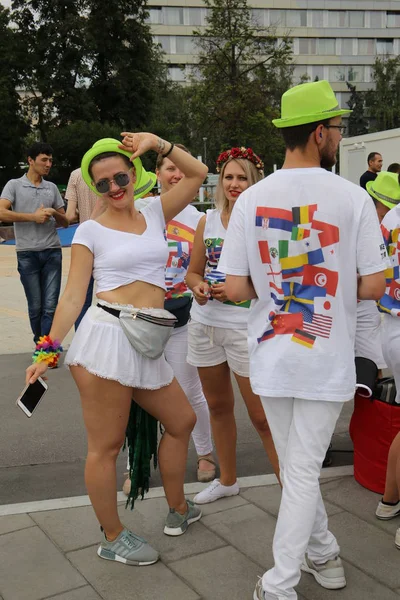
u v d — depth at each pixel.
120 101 38.31
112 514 2.77
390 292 3.23
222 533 3.04
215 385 3.26
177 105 54.38
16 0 37.25
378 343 4.13
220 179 3.20
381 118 68.69
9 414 4.97
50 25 36.41
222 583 2.63
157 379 2.76
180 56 76.38
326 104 2.26
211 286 3.05
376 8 81.00
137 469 2.97
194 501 3.37
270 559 2.81
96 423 2.66
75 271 2.66
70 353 2.68
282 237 2.25
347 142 17.38
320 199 2.22
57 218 6.35
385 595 2.52
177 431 2.94
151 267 2.71
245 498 3.41
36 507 3.33
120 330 2.62
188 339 3.34
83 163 2.65
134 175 2.77
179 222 3.62
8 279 12.68
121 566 2.77
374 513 3.20
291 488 2.28
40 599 2.54
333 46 80.94
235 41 33.44
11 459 4.13
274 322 2.32
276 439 2.42
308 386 2.24
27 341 7.30
